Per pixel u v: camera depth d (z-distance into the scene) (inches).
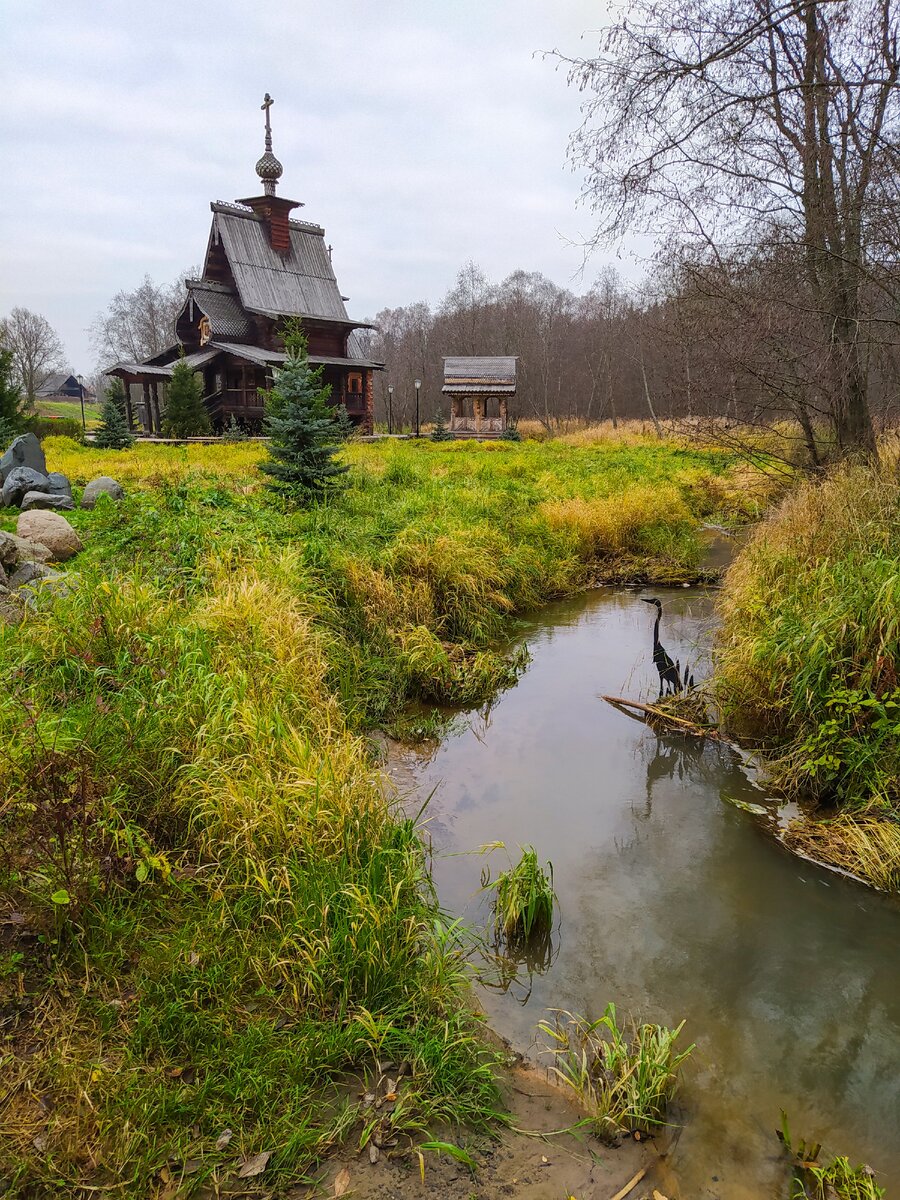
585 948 159.6
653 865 188.4
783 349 367.6
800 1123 120.0
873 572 232.8
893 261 314.2
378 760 238.1
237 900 148.8
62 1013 121.3
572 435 1775.3
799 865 188.2
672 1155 114.0
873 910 172.1
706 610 404.8
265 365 1306.6
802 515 319.0
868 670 208.1
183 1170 101.9
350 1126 113.3
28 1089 108.4
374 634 311.3
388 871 152.8
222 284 1539.1
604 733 263.3
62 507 449.7
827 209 334.0
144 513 331.9
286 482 473.1
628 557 505.7
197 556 293.0
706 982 150.3
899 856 180.1
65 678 197.2
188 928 139.3
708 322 385.7
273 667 224.7
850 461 361.7
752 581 295.1
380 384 3169.3
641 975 152.3
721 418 425.4
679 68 266.7
